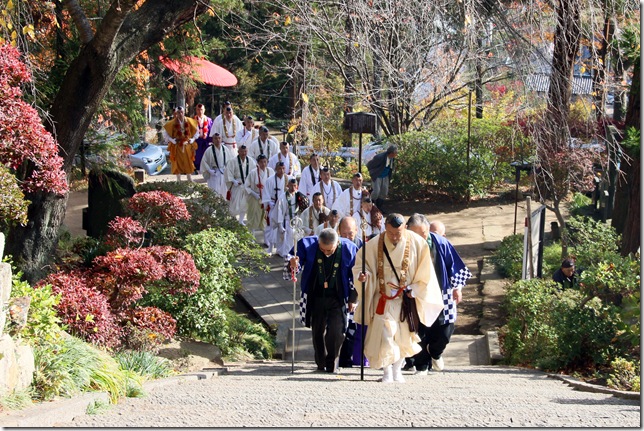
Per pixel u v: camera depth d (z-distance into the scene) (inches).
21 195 318.0
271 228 693.3
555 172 673.6
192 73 647.1
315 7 595.5
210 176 792.3
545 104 609.9
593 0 563.8
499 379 354.9
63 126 421.4
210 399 257.8
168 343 415.2
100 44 412.5
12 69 334.3
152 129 1304.1
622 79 649.0
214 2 615.2
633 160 571.8
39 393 245.9
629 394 287.9
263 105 1387.8
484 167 904.3
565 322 402.3
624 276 406.3
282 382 329.4
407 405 239.1
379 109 904.3
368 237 534.6
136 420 208.4
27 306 273.3
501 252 689.0
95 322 334.3
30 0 466.6
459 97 929.5
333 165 1011.9
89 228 549.0
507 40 539.5
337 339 376.2
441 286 376.5
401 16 566.3
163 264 401.7
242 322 508.1
